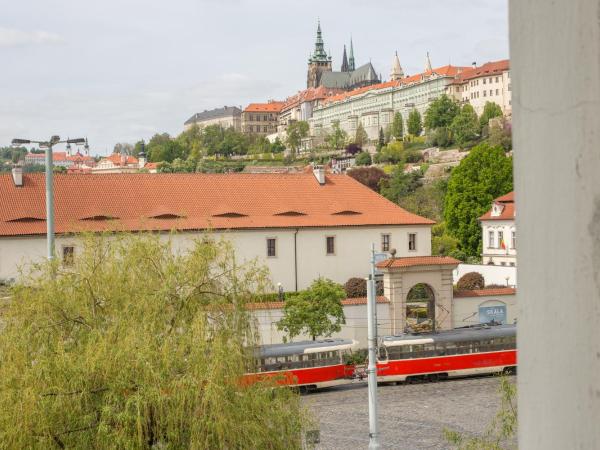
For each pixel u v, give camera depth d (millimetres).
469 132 197625
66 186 66312
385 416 39500
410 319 59594
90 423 19000
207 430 19078
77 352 20312
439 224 107500
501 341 49750
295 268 67250
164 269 23312
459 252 96750
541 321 2387
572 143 2289
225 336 22078
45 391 18688
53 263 22938
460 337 48906
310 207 70500
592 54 2246
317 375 45906
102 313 22000
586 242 2244
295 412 21766
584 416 2242
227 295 23281
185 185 70062
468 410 40250
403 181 147000
